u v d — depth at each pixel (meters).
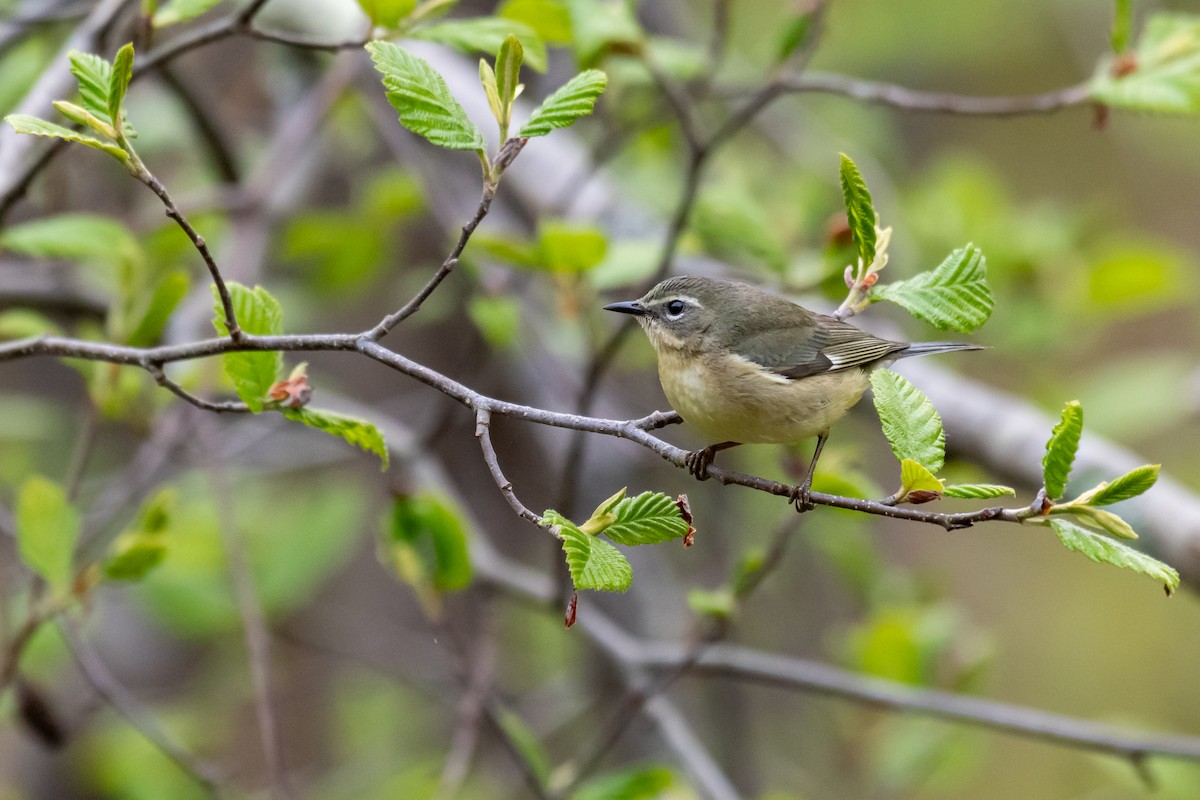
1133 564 4.96
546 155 12.73
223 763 14.33
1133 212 21.20
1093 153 21.19
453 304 14.19
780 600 15.87
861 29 18.16
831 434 14.04
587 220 12.00
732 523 14.77
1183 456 18.44
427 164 13.31
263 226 11.92
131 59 5.09
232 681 13.36
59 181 10.91
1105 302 13.12
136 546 8.02
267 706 9.12
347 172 16.30
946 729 11.16
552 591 9.70
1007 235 13.38
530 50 7.36
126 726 11.92
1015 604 19.48
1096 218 13.50
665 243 9.37
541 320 13.57
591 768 9.00
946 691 11.16
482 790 13.20
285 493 15.91
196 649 14.54
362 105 14.23
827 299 9.70
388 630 15.64
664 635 13.45
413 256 16.33
